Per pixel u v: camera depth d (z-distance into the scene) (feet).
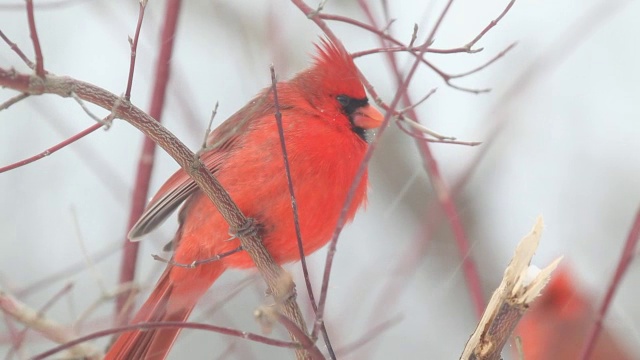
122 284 28.32
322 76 26.18
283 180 24.94
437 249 38.60
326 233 25.99
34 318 26.63
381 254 37.17
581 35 34.96
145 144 29.45
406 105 28.68
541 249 36.27
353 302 33.91
